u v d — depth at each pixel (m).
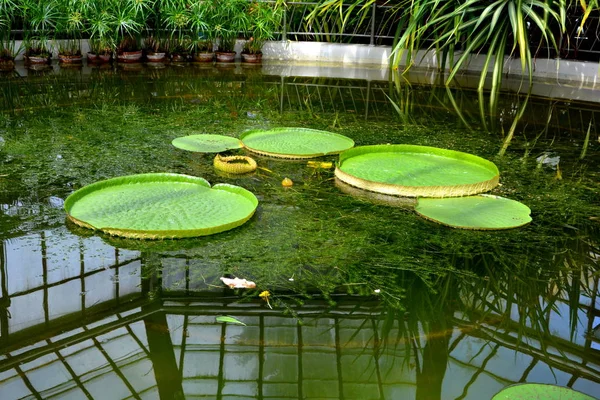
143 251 2.27
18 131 3.75
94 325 1.81
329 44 7.56
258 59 7.34
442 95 5.67
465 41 6.64
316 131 3.97
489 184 3.02
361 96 5.49
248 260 2.23
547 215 2.82
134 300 1.94
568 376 1.66
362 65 7.41
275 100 5.13
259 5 7.09
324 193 2.95
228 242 2.37
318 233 2.49
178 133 3.88
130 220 2.41
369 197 2.92
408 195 2.93
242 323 1.84
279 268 2.19
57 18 6.11
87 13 6.24
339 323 1.87
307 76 6.43
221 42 7.30
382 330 1.84
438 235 2.53
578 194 3.13
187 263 2.19
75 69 6.08
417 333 1.83
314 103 5.10
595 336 1.87
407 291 2.07
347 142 3.78
